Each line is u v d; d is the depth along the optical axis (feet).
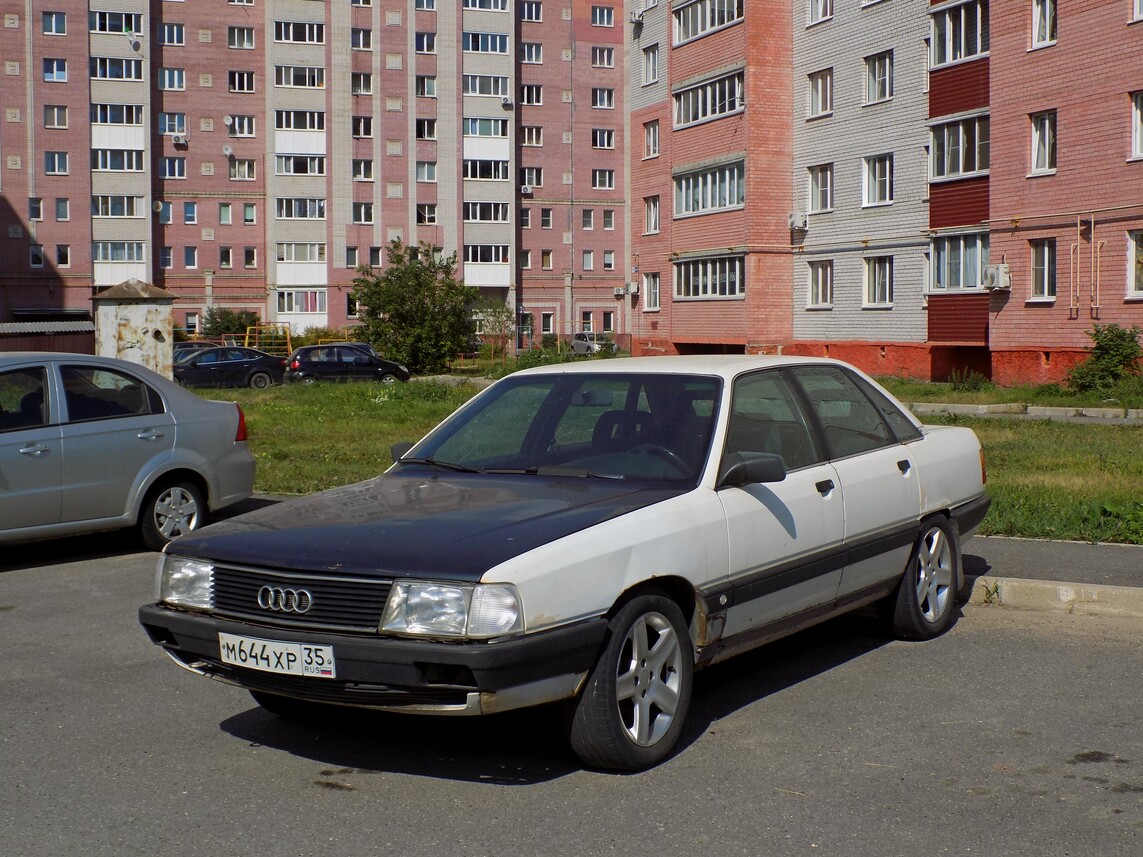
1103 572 25.43
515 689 13.92
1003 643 21.54
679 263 142.41
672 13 140.87
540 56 239.71
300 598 14.58
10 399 28.99
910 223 114.01
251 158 225.15
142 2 215.51
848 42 120.67
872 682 19.21
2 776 15.38
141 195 217.56
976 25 105.81
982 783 14.79
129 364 31.68
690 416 18.03
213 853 12.91
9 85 209.36
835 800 14.26
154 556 31.09
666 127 143.74
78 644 22.26
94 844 13.19
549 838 13.20
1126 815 13.76
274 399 94.63
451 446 19.47
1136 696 18.28
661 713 15.79
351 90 223.51
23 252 211.82
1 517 28.19
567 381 19.86
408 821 13.74
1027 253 97.45
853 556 19.34
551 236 243.19
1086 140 91.76
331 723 17.49
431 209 229.04
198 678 19.97
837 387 20.85
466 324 159.12
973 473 23.32
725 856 12.70
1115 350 85.35
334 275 225.15
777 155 129.18
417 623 13.98
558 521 15.29
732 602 16.78
